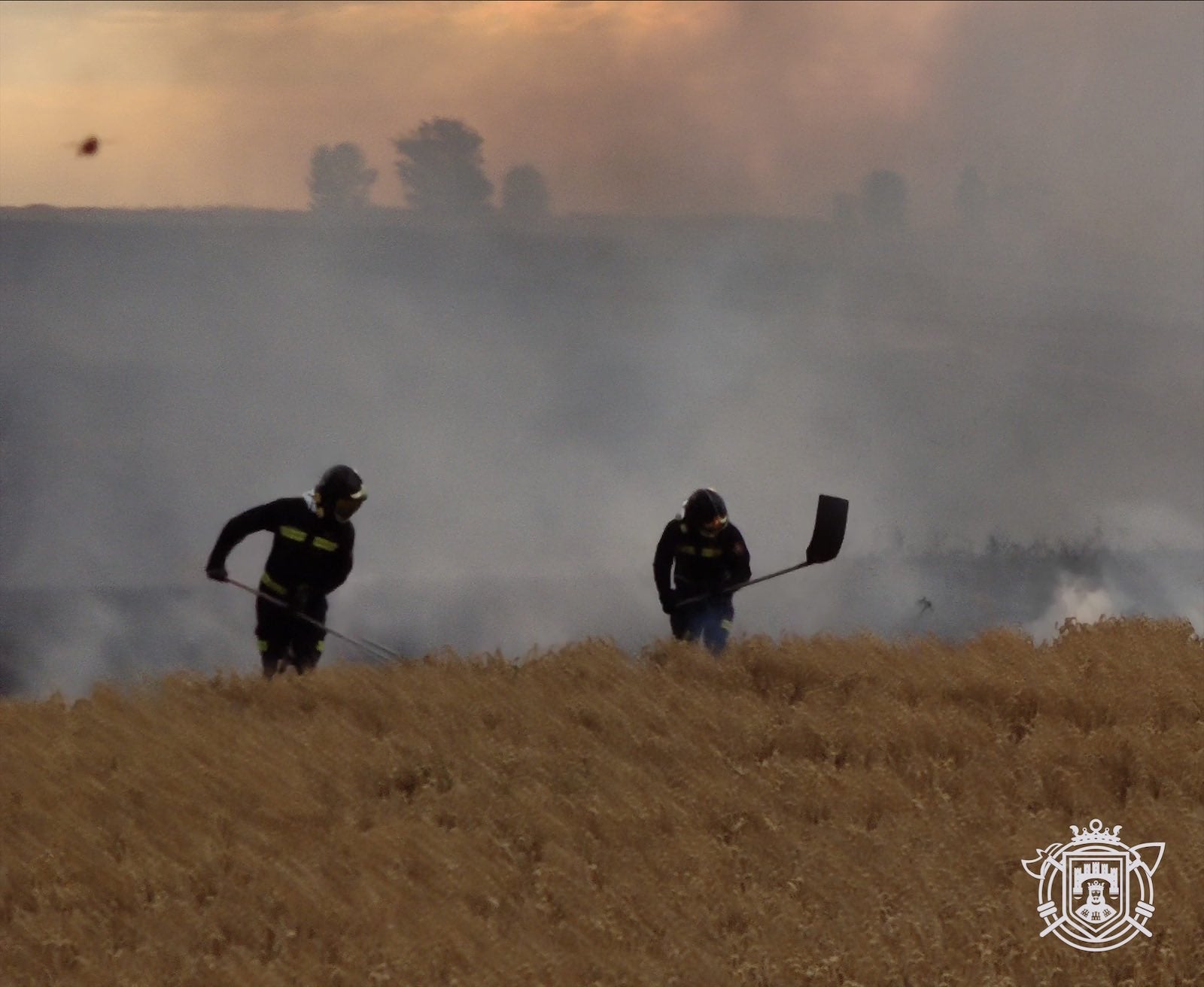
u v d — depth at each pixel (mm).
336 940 19812
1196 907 20688
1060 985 18875
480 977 18672
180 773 24812
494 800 24469
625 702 29188
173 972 18938
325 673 31656
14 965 19141
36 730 27312
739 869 22062
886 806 24484
